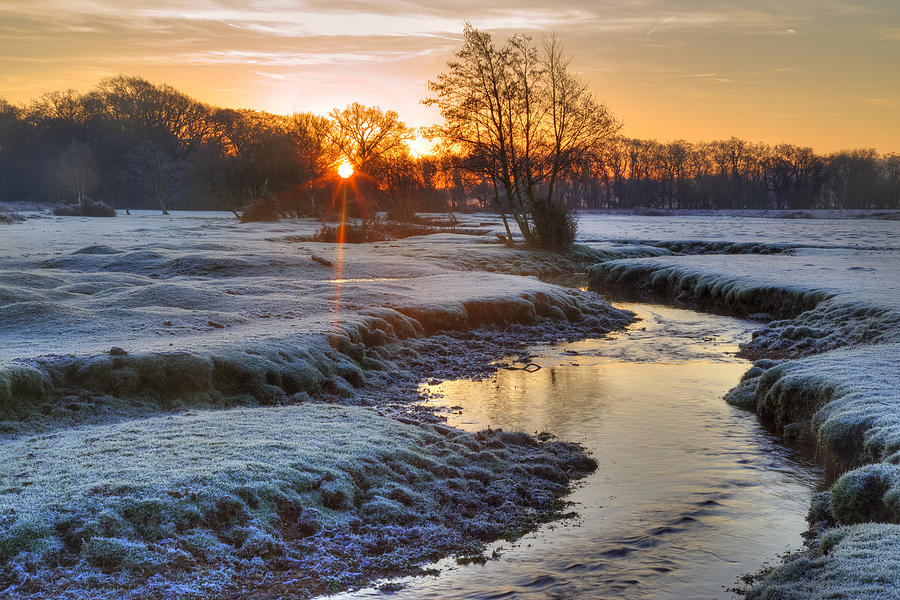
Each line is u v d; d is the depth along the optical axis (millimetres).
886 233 69125
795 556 8422
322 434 11586
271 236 52969
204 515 8672
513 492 10422
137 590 7430
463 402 15742
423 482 10453
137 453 10375
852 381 13109
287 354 16422
